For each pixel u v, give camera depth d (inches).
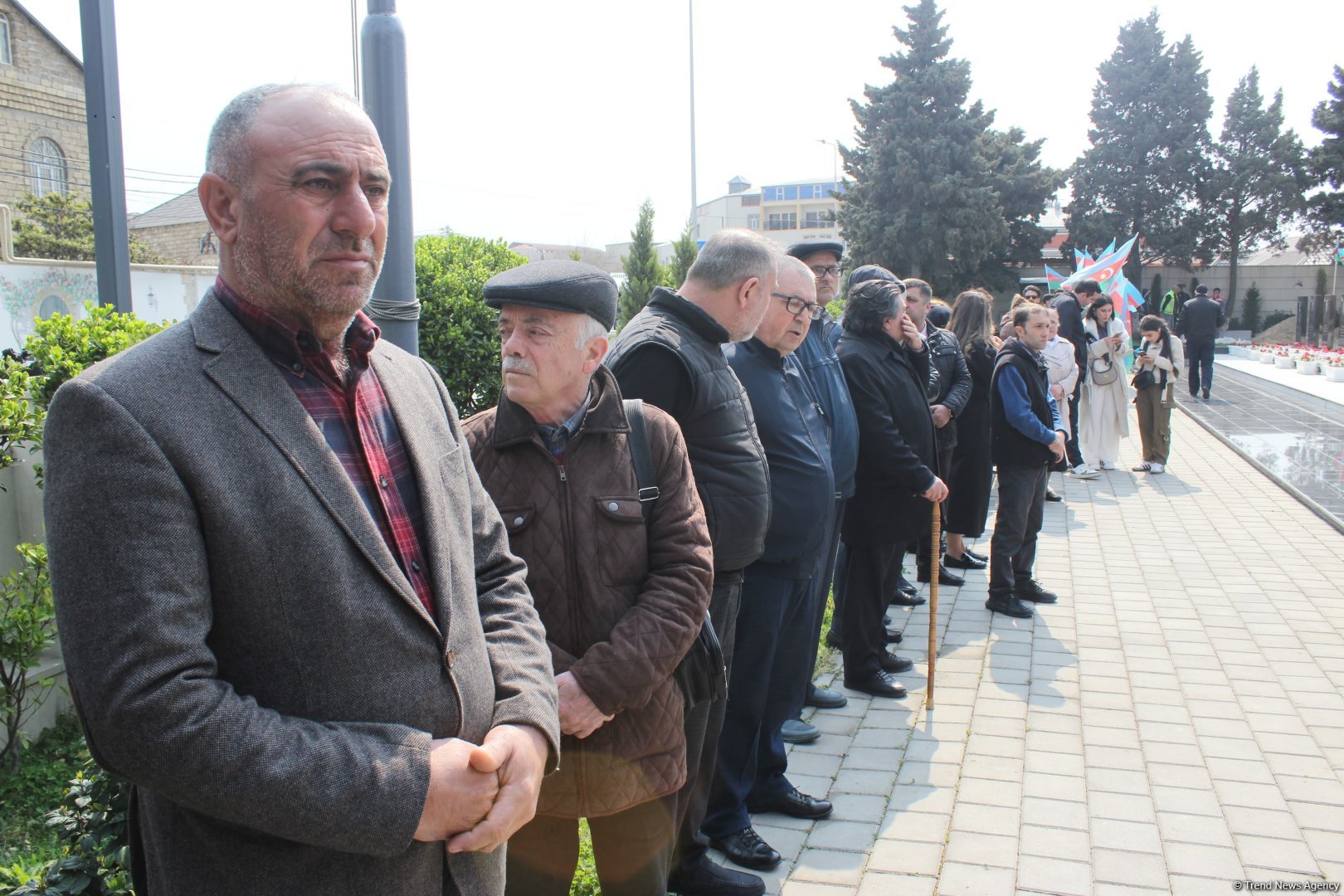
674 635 82.6
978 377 235.0
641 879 89.4
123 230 198.1
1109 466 417.4
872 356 168.6
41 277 471.8
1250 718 165.3
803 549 124.5
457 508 60.8
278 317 53.2
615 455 85.4
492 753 52.2
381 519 54.7
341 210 51.9
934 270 1482.5
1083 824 131.4
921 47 1487.5
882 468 166.7
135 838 56.9
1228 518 320.8
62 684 144.6
